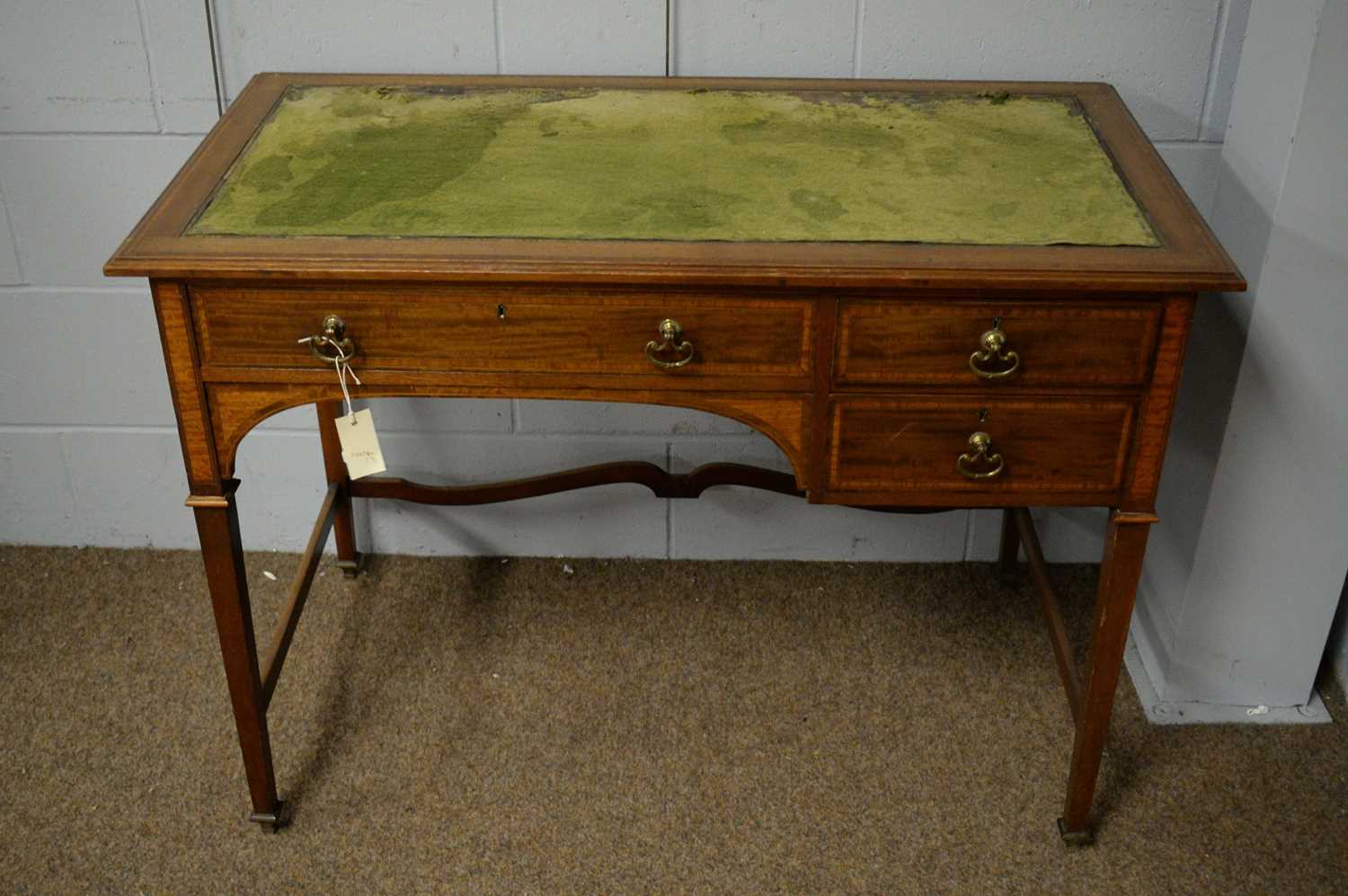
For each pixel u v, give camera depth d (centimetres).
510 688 202
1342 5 154
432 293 144
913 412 150
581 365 149
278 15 191
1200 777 187
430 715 196
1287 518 184
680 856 174
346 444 154
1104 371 147
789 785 185
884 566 229
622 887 170
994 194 155
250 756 172
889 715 197
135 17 191
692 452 221
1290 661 196
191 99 197
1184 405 194
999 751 191
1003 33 191
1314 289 169
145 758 189
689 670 205
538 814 180
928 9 189
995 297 142
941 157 165
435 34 193
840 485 156
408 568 228
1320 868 173
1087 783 172
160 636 212
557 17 191
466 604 219
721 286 143
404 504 226
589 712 197
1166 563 202
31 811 180
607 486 223
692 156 164
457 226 147
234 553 159
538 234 145
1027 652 210
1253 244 172
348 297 144
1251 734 195
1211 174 201
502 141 168
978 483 155
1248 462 181
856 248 143
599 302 144
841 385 149
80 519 230
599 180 158
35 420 220
